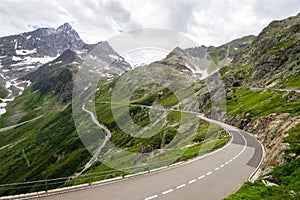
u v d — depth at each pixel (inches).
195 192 807.7
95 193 751.1
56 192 746.2
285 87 4517.7
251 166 1268.5
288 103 3186.5
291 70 5561.0
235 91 6584.6
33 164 6963.6
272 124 2345.0
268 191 713.0
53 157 6604.3
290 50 6565.0
